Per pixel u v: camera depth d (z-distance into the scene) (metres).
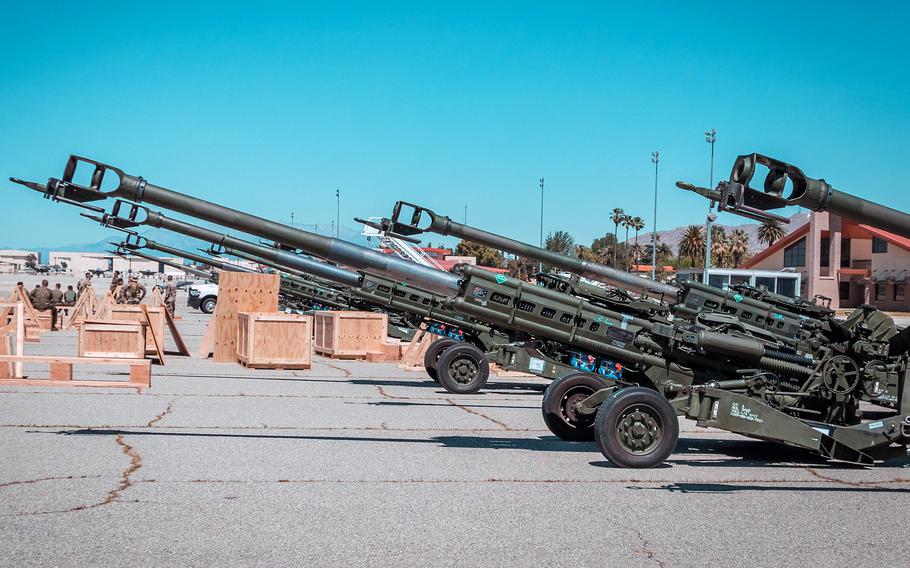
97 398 12.68
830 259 54.09
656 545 5.93
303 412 11.97
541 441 10.21
